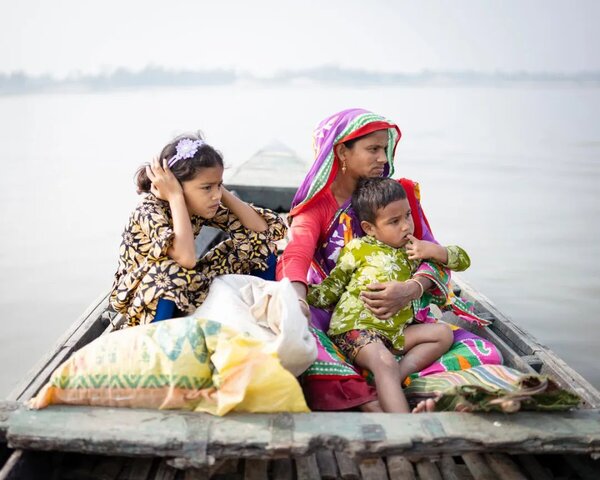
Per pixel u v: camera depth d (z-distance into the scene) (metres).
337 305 2.63
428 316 2.83
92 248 7.94
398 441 1.81
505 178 11.62
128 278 2.47
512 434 1.85
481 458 2.12
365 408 2.28
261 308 2.30
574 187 10.86
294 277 2.58
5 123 23.41
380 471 2.05
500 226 8.44
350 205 2.82
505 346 2.83
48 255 7.64
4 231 8.70
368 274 2.58
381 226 2.60
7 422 1.92
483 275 6.64
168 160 2.46
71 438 1.81
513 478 2.00
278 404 1.93
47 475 1.99
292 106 27.84
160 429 1.84
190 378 1.95
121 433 1.82
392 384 2.29
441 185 11.01
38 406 1.93
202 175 2.43
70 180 12.46
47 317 5.89
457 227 8.39
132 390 1.95
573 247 7.57
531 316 5.66
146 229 2.47
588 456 2.12
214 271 2.68
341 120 2.75
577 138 16.78
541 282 6.46
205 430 1.83
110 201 10.55
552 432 1.86
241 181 5.54
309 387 2.33
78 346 2.71
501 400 1.88
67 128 21.50
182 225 2.39
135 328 2.08
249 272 2.79
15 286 6.62
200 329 2.03
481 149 15.16
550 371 2.63
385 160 2.78
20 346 5.30
